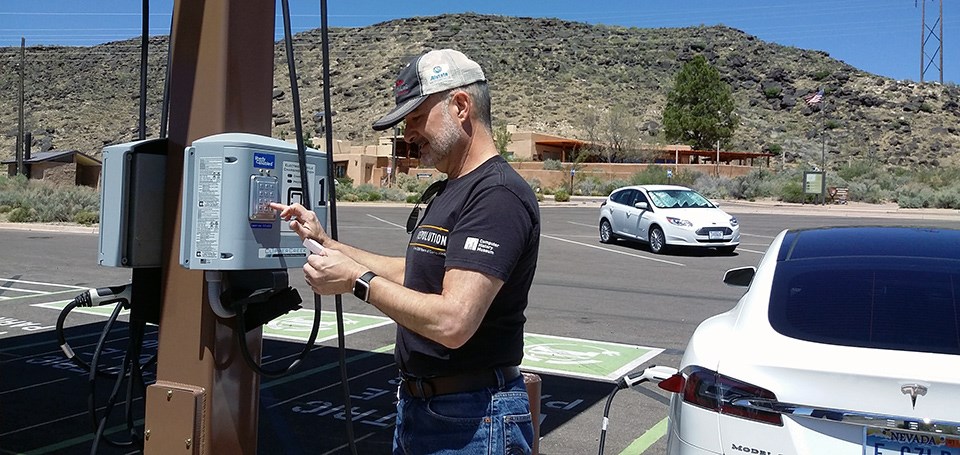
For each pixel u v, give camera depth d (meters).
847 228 4.70
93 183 43.44
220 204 2.79
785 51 136.62
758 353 3.47
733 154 75.94
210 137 2.88
